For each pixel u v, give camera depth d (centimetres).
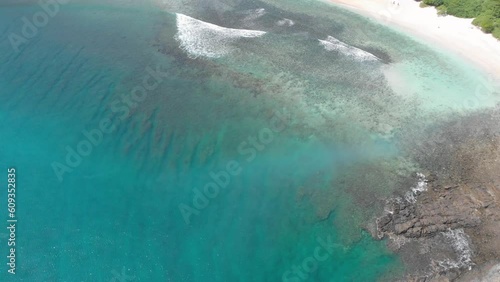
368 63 3253
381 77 3127
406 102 2920
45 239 2147
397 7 3759
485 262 2033
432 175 2439
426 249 2089
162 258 2073
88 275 2012
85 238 2152
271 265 2055
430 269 2016
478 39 3341
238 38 3525
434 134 2686
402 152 2583
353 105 2916
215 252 2102
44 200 2308
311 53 3369
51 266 2042
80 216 2242
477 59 3200
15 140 2611
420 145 2622
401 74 3148
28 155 2530
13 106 2820
